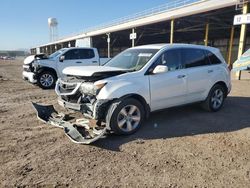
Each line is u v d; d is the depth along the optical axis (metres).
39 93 10.49
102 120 5.05
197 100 6.58
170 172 3.79
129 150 4.52
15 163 4.01
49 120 5.86
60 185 3.44
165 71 5.33
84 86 5.09
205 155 4.35
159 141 4.92
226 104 8.12
